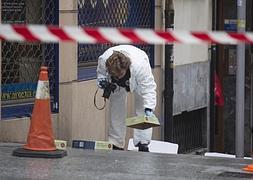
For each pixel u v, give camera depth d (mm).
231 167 15250
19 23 18328
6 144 17047
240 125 17922
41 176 13891
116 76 17750
